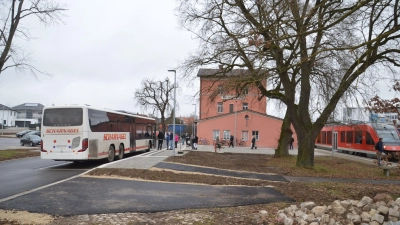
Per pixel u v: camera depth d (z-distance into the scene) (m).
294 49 14.84
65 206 7.82
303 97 16.98
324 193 9.88
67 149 16.28
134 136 24.20
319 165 18.94
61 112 16.47
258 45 8.20
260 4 9.59
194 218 6.86
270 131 44.62
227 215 7.14
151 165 15.98
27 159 22.09
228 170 15.73
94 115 17.36
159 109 62.78
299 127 17.06
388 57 14.54
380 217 6.64
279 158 22.47
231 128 45.28
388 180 14.24
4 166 17.44
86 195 9.16
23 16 19.27
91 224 6.39
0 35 18.70
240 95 18.53
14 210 7.39
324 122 16.47
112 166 15.37
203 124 45.75
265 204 8.28
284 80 17.00
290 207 7.38
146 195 9.27
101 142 18.08
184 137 52.00
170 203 8.27
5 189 10.23
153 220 6.72
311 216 6.62
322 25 9.81
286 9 9.64
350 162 22.47
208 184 11.41
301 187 10.98
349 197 9.38
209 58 16.66
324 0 8.00
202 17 15.94
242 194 9.57
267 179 13.34
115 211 7.39
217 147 34.22
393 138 28.31
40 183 11.42
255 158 23.22
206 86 18.56
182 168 15.53
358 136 31.95
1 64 18.97
